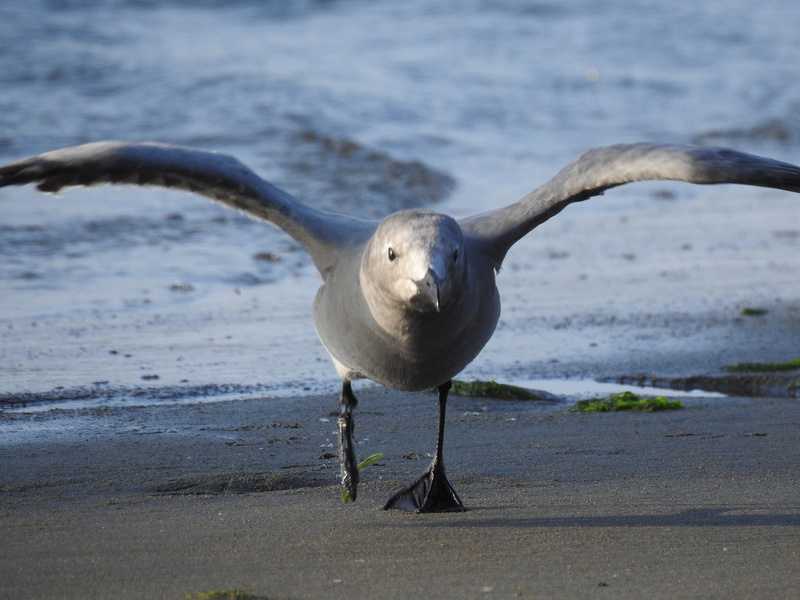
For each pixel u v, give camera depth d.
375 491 9.27
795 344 16.25
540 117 35.84
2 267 19.06
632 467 10.06
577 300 18.97
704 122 37.31
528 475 9.80
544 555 7.41
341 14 46.69
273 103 31.75
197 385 13.59
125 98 32.28
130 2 45.16
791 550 7.49
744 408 12.77
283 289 19.06
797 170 7.14
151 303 17.70
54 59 35.50
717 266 21.81
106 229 21.94
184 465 10.10
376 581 6.85
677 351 15.87
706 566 7.14
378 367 7.51
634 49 46.44
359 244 7.70
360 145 28.94
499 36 45.75
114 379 13.72
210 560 7.27
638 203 28.64
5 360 14.30
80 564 7.16
